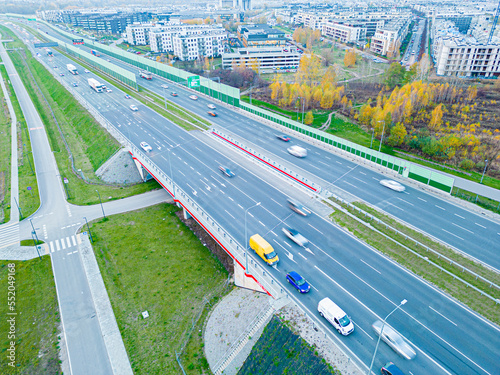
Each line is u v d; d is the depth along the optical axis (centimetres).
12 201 8350
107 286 5919
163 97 14038
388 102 11212
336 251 5528
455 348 3966
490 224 6131
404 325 4247
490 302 4534
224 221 6312
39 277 6116
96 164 9819
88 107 13025
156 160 8731
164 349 4897
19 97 15850
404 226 6053
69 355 4822
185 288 5891
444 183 6938
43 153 10662
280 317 4459
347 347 4009
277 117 10862
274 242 5750
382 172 7950
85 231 7250
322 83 14200
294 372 3981
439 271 5072
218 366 4603
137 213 7862
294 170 8056
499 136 9694
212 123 11162
